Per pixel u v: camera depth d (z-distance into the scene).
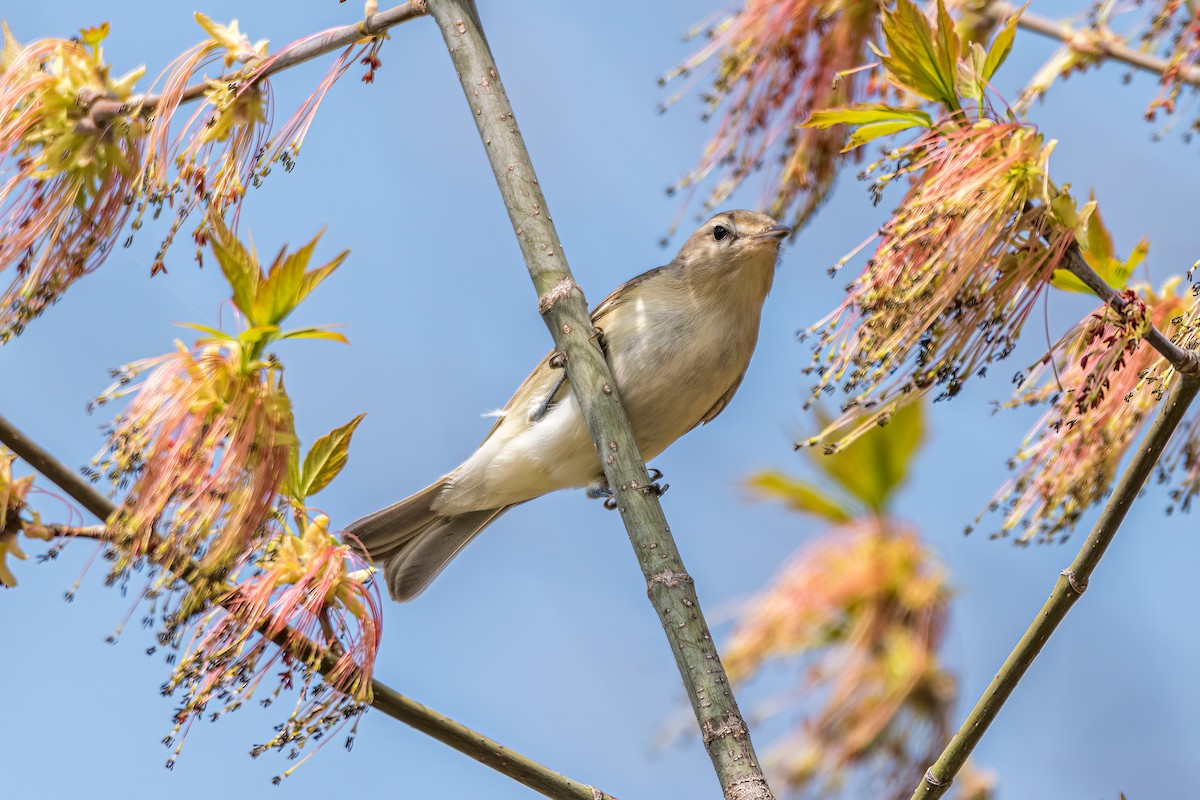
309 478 7.52
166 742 6.89
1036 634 7.27
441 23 8.38
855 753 9.94
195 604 6.97
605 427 7.71
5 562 7.00
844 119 7.47
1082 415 7.75
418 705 7.31
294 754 7.08
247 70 8.06
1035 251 7.16
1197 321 7.59
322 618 7.34
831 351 7.03
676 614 7.17
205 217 7.71
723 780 6.77
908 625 10.38
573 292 8.00
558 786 7.31
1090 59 8.80
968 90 7.38
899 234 6.96
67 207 8.16
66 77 8.24
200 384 7.27
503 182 8.16
